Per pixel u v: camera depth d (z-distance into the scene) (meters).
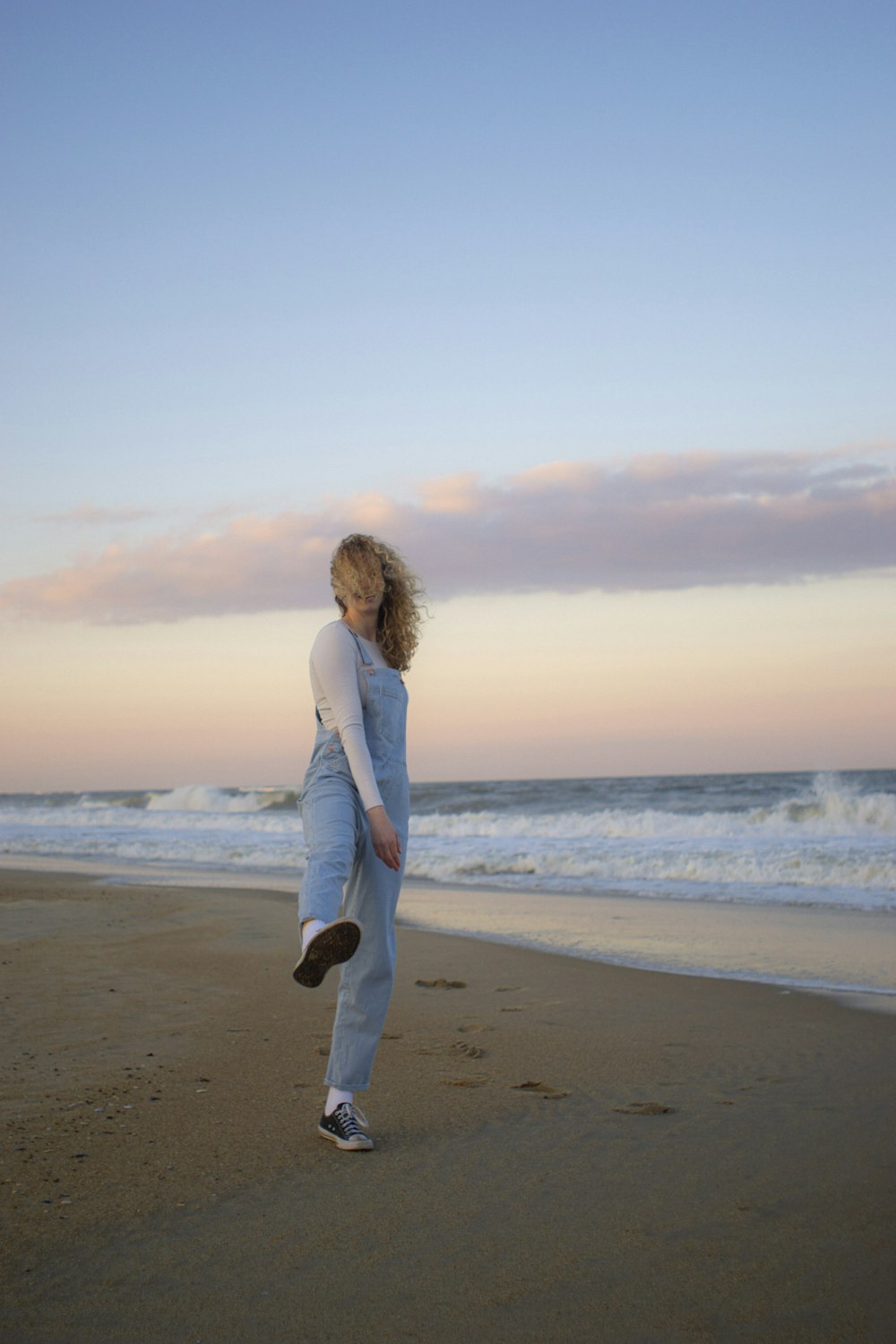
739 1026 4.70
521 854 14.90
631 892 11.22
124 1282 1.99
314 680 2.99
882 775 42.81
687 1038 4.44
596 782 51.75
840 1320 1.81
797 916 9.01
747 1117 3.14
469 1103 3.35
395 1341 1.75
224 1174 2.62
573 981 6.09
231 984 5.79
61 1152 2.79
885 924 8.34
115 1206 2.40
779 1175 2.58
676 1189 2.48
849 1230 2.20
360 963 2.94
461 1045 4.25
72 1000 5.21
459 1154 2.79
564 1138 2.94
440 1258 2.09
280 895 11.45
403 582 3.11
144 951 7.17
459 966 6.71
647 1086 3.57
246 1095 3.42
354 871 2.98
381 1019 2.95
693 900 10.39
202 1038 4.34
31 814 35.41
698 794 35.38
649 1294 1.92
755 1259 2.07
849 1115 3.15
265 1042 4.25
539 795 36.94
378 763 2.96
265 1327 1.80
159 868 16.59
